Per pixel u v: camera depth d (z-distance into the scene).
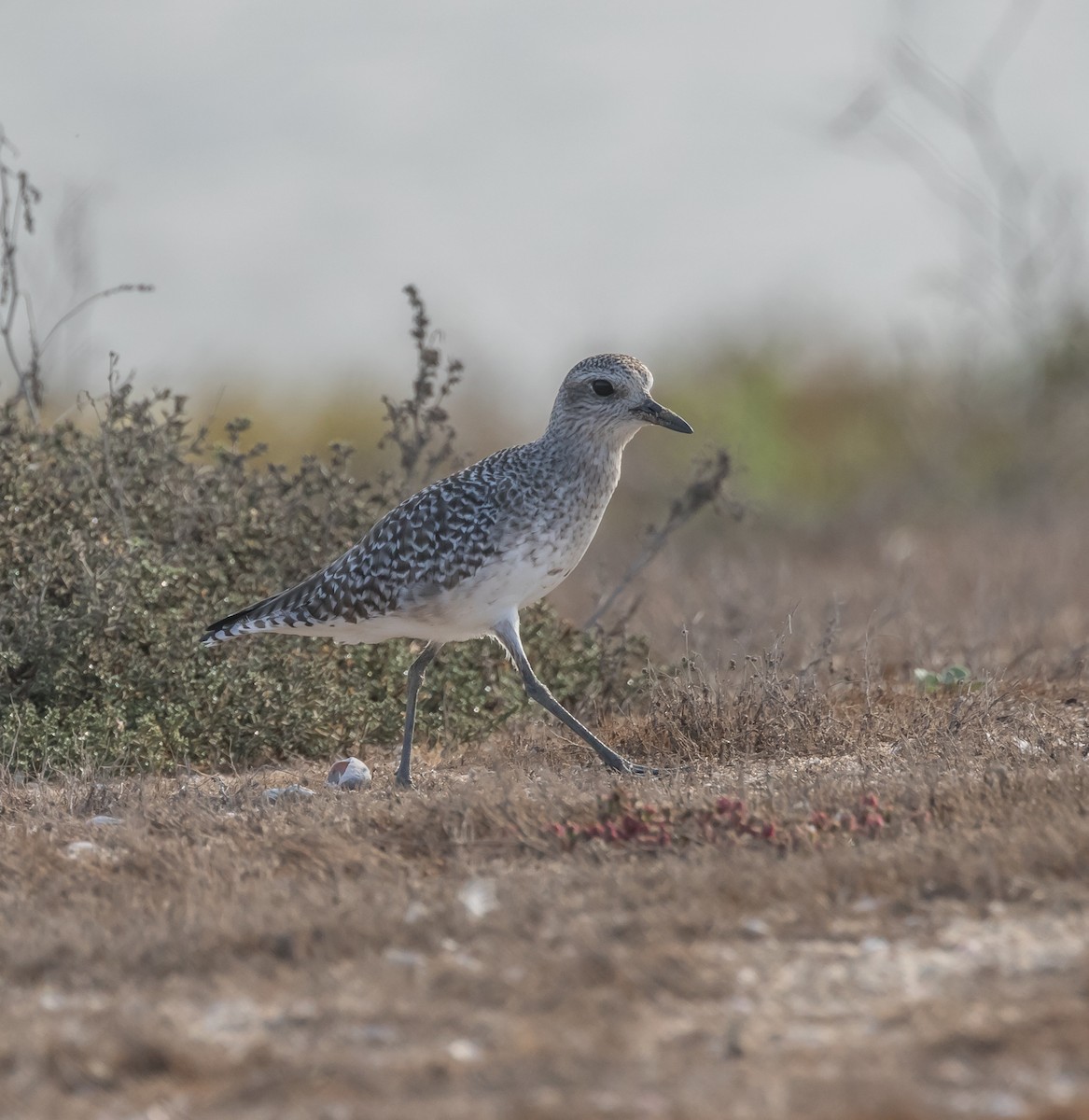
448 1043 7.20
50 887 9.77
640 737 14.05
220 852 10.37
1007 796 10.57
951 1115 6.23
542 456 13.47
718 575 19.91
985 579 21.02
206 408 34.59
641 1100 6.47
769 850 9.70
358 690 14.99
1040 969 7.63
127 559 14.34
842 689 15.30
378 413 36.00
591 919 8.51
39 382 17.02
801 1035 7.09
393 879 9.63
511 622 13.43
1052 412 34.97
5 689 13.88
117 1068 7.06
